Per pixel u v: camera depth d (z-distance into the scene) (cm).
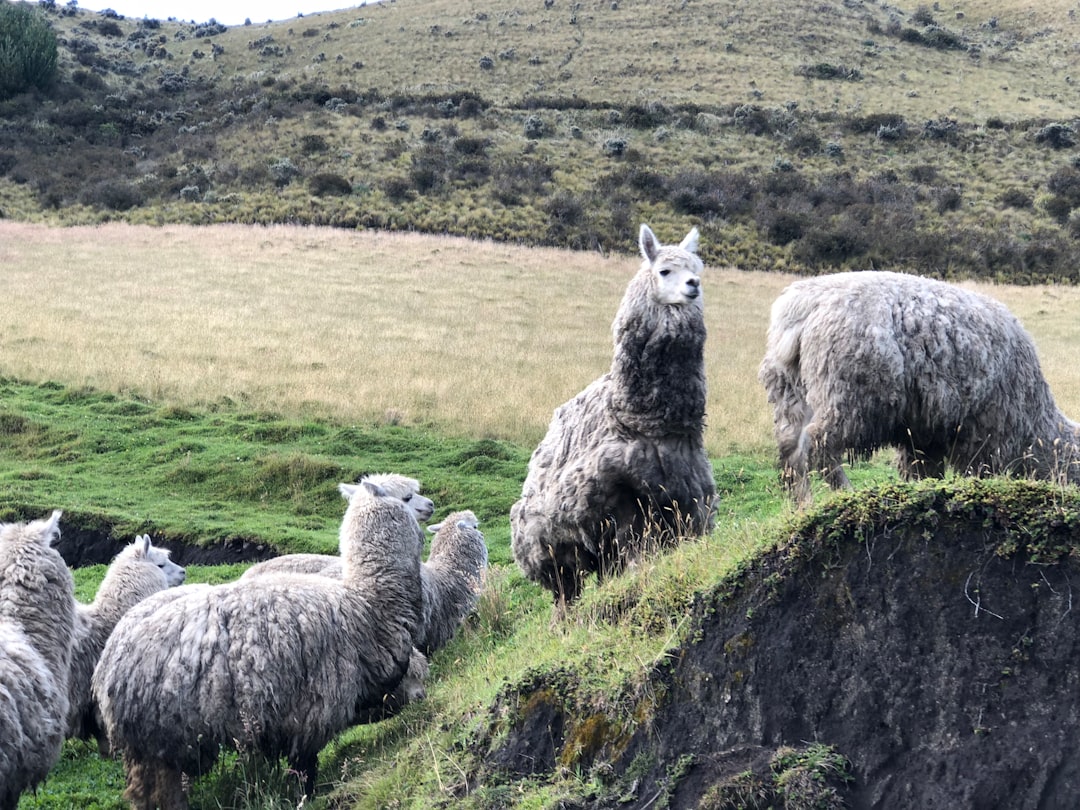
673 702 541
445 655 955
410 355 2648
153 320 3011
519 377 2425
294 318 3116
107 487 1869
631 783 528
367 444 2030
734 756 507
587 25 8894
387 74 7738
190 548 1580
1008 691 466
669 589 612
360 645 710
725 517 1050
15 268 3766
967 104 6900
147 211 4897
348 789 666
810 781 477
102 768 807
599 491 730
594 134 6128
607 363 2636
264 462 1902
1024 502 494
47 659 663
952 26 9694
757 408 2034
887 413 703
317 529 1655
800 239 4550
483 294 3625
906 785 467
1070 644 463
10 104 6431
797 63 7781
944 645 486
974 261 4244
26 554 676
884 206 4928
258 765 701
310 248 4275
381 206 4850
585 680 584
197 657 654
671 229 4672
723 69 7612
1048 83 7688
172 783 664
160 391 2355
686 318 708
